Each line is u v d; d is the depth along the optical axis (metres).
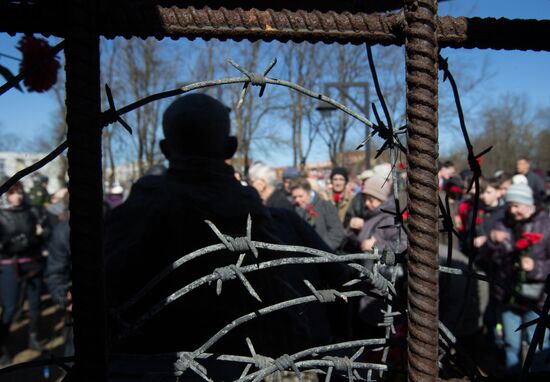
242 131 13.59
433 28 0.83
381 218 3.23
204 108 1.49
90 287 0.81
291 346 1.39
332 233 4.89
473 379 0.99
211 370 1.14
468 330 2.95
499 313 4.29
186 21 0.84
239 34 0.86
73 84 0.78
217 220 1.38
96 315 0.81
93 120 0.79
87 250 0.80
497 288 3.60
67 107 0.79
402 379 1.17
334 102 0.93
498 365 4.16
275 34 0.86
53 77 1.14
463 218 5.07
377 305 2.09
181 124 1.47
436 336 0.86
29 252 5.21
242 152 13.80
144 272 1.37
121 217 1.45
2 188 0.79
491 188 4.94
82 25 0.78
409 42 0.84
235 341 1.34
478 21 0.90
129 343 1.34
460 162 21.27
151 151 13.88
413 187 0.85
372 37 0.88
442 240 4.10
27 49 1.12
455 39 0.90
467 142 0.96
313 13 0.87
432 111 0.84
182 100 1.53
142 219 1.40
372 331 2.19
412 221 0.85
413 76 0.84
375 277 0.96
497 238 3.59
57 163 12.32
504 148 33.97
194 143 1.48
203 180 1.44
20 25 0.80
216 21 0.85
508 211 3.58
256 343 1.35
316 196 5.33
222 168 1.50
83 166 0.79
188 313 1.34
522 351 3.38
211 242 1.36
